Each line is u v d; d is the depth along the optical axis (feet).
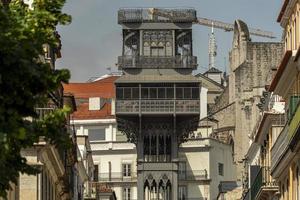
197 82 516.73
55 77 109.40
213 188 570.87
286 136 211.00
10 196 193.16
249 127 639.35
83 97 626.23
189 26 523.70
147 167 522.47
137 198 533.96
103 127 595.06
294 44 220.02
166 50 522.06
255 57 654.53
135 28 523.29
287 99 231.09
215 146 577.43
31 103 107.65
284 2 222.69
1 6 106.63
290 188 220.23
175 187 523.70
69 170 284.20
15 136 104.53
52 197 245.86
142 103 518.37
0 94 105.70
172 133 520.83
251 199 287.89
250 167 304.09
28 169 110.52
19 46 104.99
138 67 520.42
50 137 111.86
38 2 111.34
